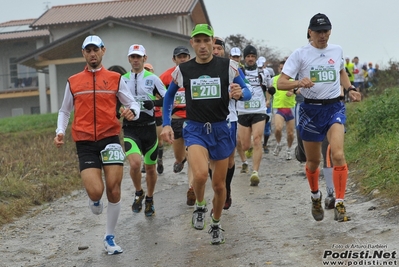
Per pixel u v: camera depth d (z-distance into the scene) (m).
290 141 11.74
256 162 9.07
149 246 6.11
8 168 10.71
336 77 5.90
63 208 8.55
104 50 5.85
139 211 7.64
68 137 15.98
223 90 5.49
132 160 7.15
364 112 11.38
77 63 33.50
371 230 5.61
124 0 35.69
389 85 18.41
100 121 5.71
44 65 32.06
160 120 10.71
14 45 40.72
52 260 5.93
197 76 5.50
